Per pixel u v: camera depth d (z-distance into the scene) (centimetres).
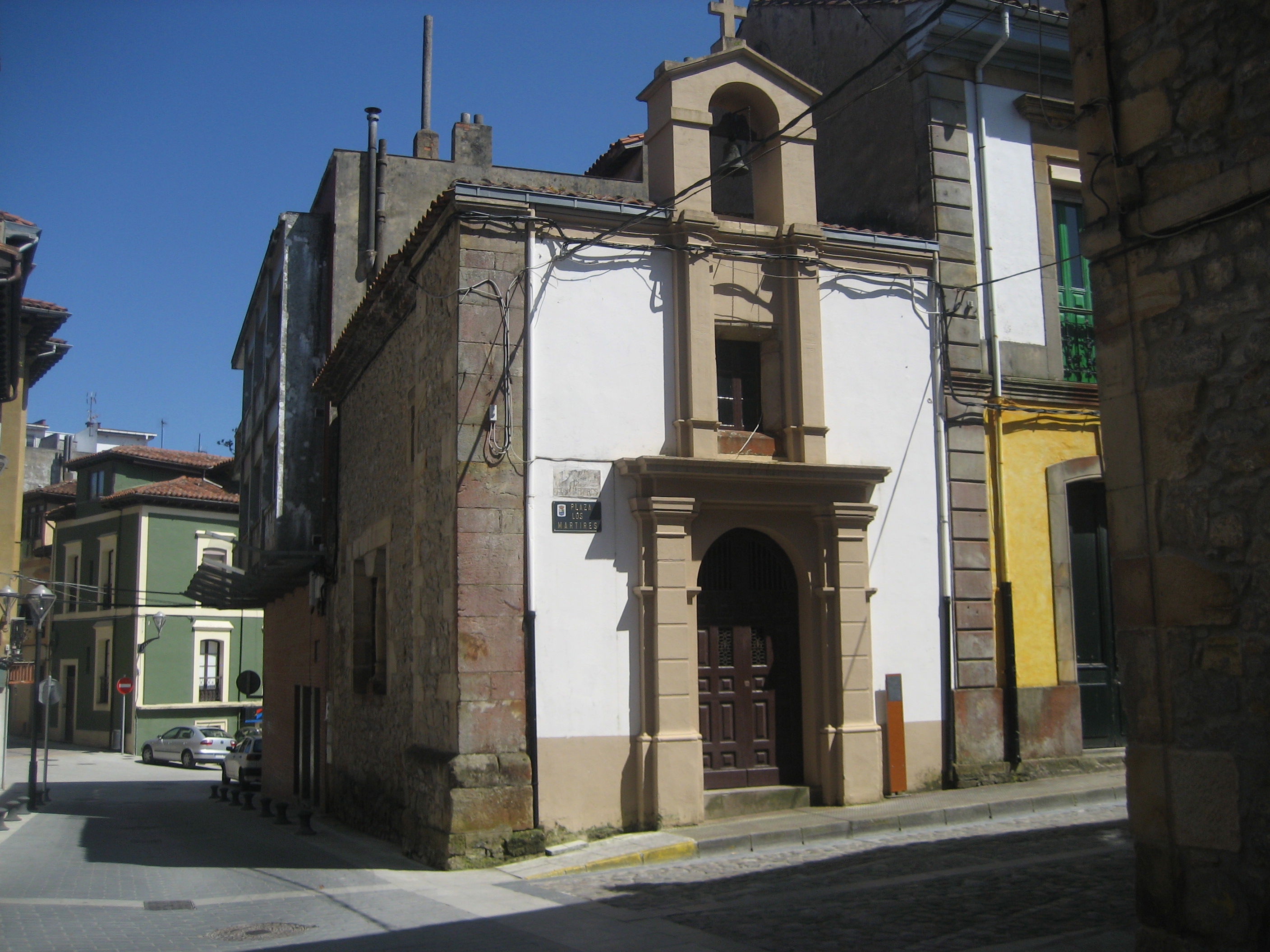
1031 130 1502
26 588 4703
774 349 1298
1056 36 1490
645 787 1143
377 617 1597
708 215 1253
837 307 1326
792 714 1267
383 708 1487
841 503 1258
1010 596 1370
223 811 2078
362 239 1977
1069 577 1417
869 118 1562
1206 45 599
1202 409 588
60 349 2080
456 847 1062
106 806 2248
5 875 1159
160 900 987
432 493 1244
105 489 4409
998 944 690
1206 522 580
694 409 1219
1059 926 726
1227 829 559
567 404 1183
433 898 938
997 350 1413
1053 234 1496
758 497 1230
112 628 4188
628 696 1161
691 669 1184
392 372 1529
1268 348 559
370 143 1988
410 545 1383
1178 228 604
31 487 5569
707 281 1252
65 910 940
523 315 1179
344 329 1773
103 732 4191
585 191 2033
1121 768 1391
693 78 1291
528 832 1088
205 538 4272
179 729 3747
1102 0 655
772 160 1334
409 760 1227
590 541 1168
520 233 1190
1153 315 616
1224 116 588
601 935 781
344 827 1647
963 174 1446
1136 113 634
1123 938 683
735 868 998
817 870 964
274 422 2034
